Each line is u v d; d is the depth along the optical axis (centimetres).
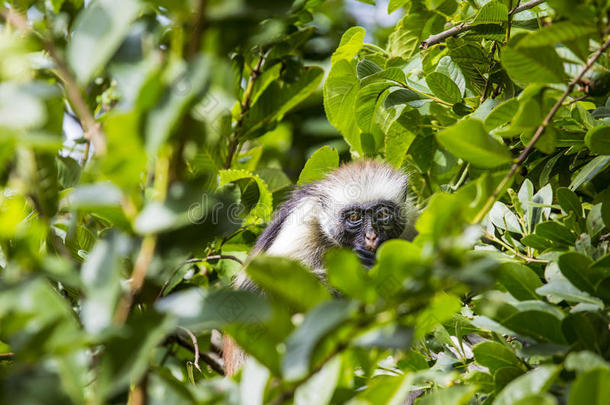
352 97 703
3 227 293
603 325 367
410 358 489
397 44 670
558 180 639
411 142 725
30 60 319
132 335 246
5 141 256
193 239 264
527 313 367
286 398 273
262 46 642
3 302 253
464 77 704
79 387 253
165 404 279
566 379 345
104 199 257
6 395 244
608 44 334
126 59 267
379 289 268
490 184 330
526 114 350
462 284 254
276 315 283
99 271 260
